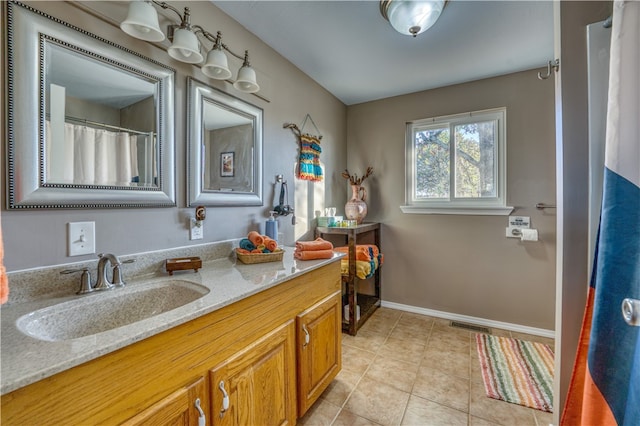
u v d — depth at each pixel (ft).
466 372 6.05
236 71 5.61
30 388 1.83
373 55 6.99
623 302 1.85
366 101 10.12
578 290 3.64
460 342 7.36
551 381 5.73
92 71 3.57
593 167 3.37
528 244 7.89
